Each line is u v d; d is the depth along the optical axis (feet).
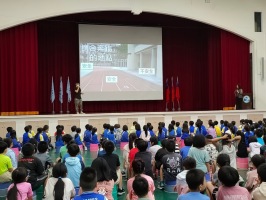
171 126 29.96
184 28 55.98
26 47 43.68
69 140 19.85
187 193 9.58
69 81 50.72
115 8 45.70
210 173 17.11
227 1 50.78
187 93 56.49
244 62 52.47
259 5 52.31
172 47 55.83
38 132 29.25
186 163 12.91
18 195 11.07
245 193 9.79
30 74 43.88
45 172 17.02
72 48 51.03
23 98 43.60
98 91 49.62
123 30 51.13
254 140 21.12
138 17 51.13
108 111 52.49
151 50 52.44
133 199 11.37
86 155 29.40
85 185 9.56
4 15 41.83
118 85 50.60
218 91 53.78
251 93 50.42
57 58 50.31
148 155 16.65
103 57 50.03
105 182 12.42
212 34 54.08
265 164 10.64
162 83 52.85
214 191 11.54
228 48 51.80
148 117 44.09
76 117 41.50
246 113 48.21
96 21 50.55
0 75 42.80
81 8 44.47
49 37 49.96
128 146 20.67
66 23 50.42
